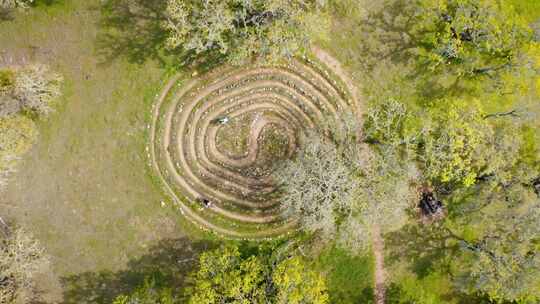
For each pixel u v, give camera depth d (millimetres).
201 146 58281
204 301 49188
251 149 58688
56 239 58188
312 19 50844
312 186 50875
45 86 55000
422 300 58438
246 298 49844
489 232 57812
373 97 59094
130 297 54781
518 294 53281
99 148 58219
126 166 58156
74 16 58438
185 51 57844
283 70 58719
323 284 51719
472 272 54312
